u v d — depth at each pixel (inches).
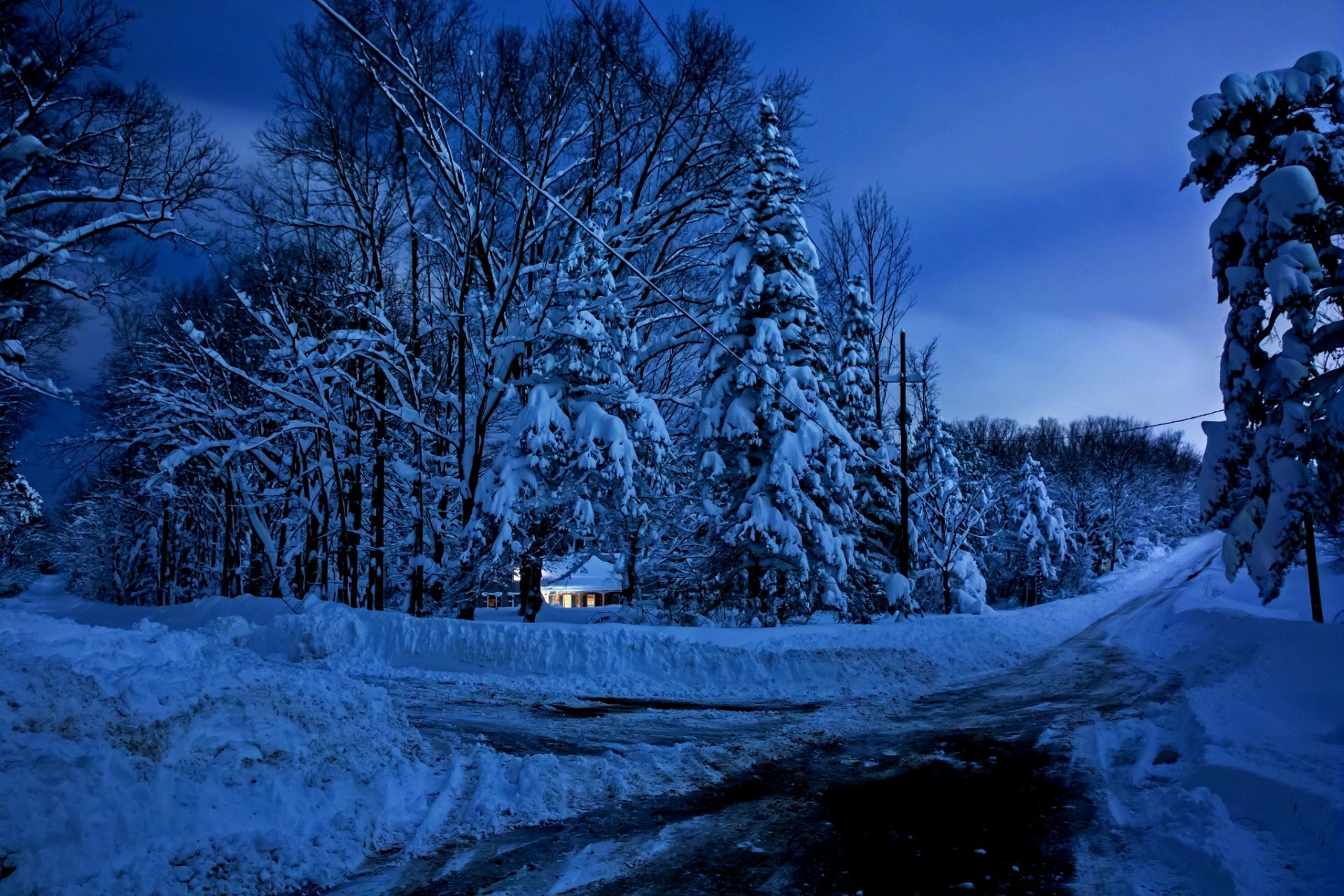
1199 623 918.4
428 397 1075.9
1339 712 430.9
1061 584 2522.1
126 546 2034.9
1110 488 3095.5
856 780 375.2
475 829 295.0
